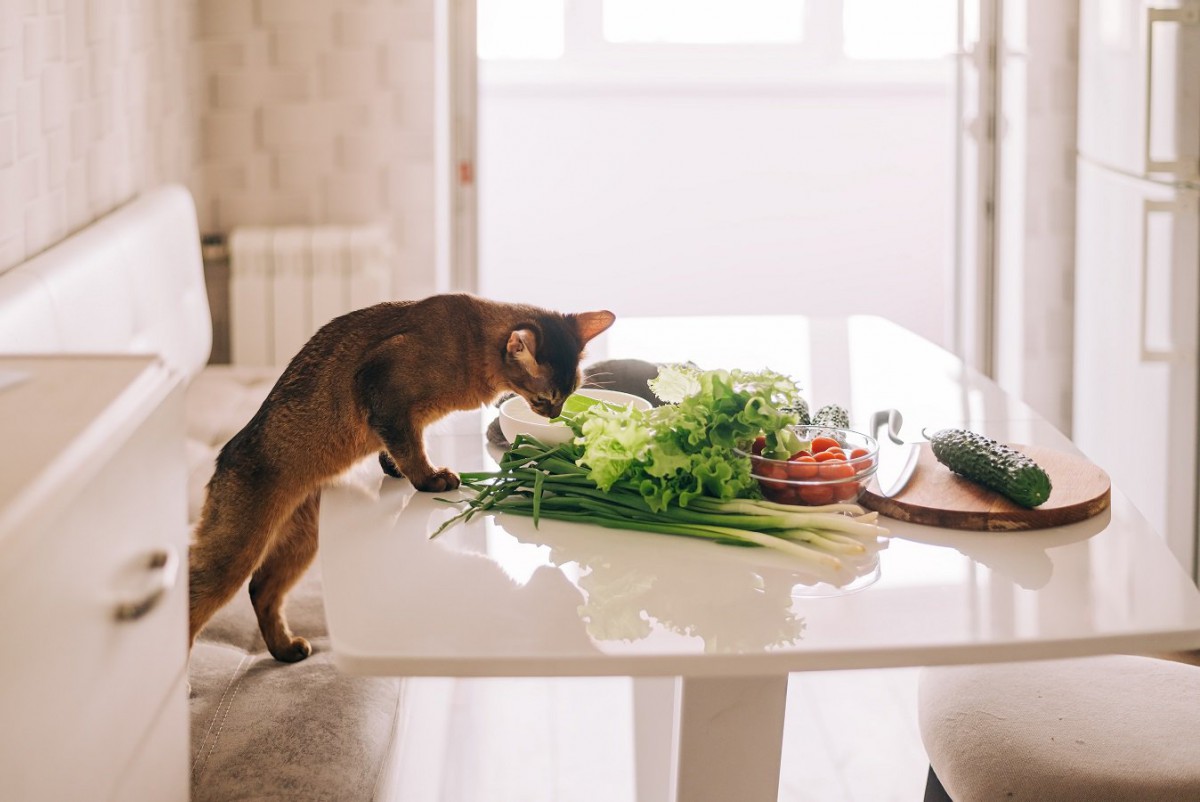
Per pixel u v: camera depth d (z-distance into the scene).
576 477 1.52
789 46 5.52
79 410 1.12
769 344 2.30
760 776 1.48
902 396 2.00
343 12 3.66
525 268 5.66
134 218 2.78
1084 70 3.52
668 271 5.68
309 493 1.64
